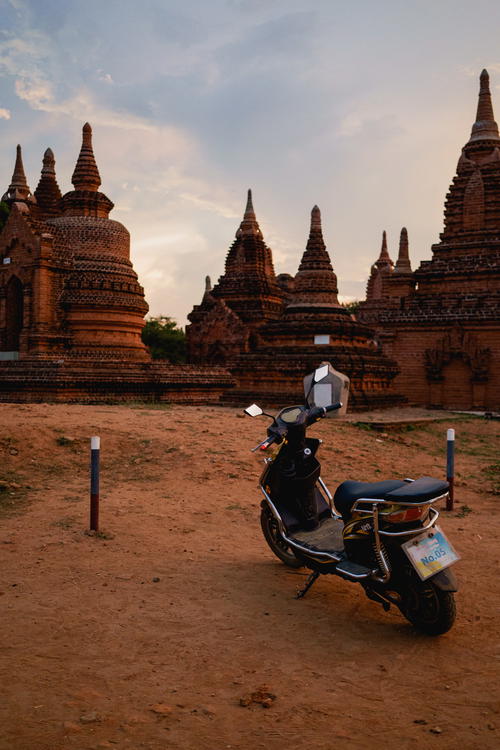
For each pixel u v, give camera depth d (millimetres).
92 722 4297
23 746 4012
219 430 14336
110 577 6961
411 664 5297
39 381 25141
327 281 27672
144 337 71438
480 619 6246
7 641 5426
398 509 5879
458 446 17516
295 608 6426
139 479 11000
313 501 7496
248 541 8469
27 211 29203
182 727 4289
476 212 35094
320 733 4273
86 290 28656
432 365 33844
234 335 44375
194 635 5703
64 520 8742
